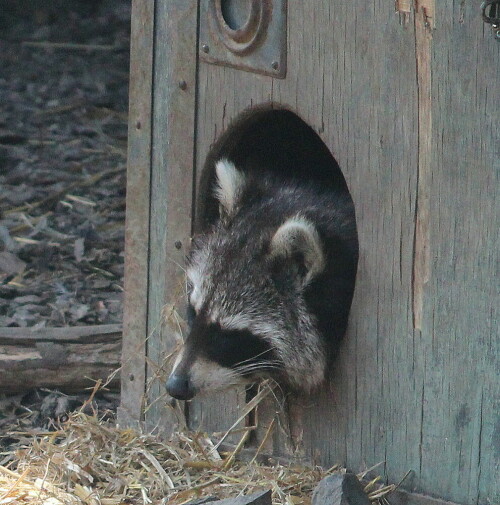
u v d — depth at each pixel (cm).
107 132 1945
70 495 877
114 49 2388
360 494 830
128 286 1070
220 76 968
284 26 905
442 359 834
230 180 973
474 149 793
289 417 950
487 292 798
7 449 1029
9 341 1126
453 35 794
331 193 999
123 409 1078
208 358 924
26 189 1680
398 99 835
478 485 823
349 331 895
